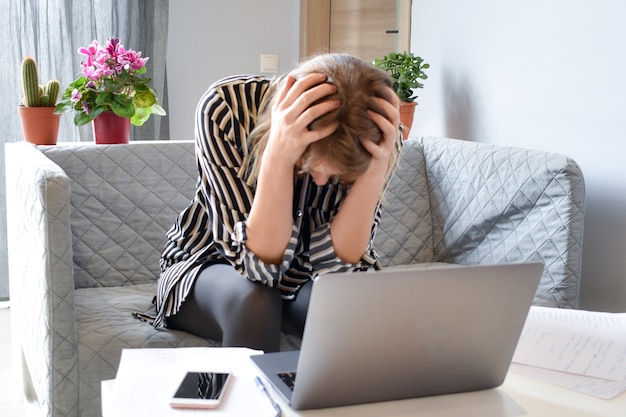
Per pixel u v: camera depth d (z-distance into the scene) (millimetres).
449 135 2789
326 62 1265
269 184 1379
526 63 2369
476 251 2246
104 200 2143
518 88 2410
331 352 929
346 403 985
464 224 2273
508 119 2469
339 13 3834
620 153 2039
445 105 2803
